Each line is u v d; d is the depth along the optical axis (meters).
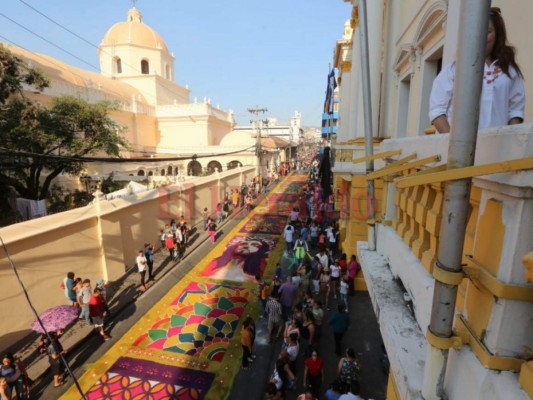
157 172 28.67
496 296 1.26
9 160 13.01
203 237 16.25
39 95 19.45
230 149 32.88
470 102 1.23
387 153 3.07
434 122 2.02
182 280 11.59
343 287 8.92
